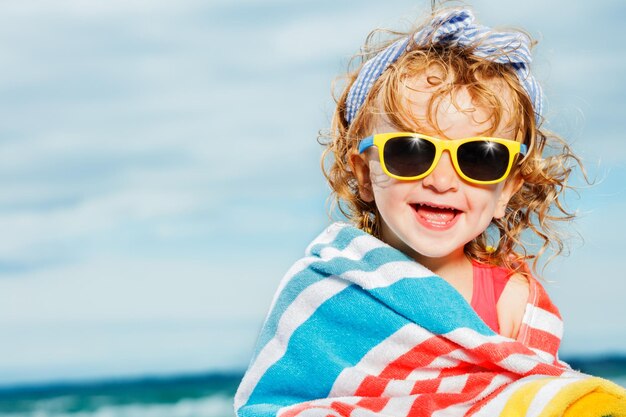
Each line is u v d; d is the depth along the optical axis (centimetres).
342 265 254
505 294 270
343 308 253
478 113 248
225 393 2416
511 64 263
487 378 233
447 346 240
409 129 250
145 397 2445
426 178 246
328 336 255
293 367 257
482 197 249
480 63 256
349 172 290
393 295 246
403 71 255
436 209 250
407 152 246
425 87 251
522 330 263
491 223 292
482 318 267
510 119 256
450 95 246
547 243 297
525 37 268
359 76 272
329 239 275
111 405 2480
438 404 234
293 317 260
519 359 231
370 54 302
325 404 243
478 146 245
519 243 291
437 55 257
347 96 287
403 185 249
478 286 271
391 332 246
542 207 296
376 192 258
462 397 233
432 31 263
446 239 249
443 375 242
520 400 219
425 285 244
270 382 259
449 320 239
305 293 260
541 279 297
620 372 2233
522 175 277
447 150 245
